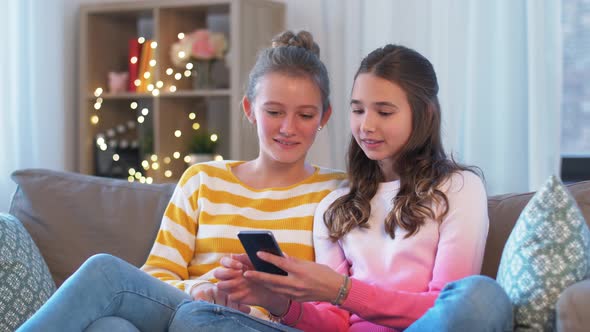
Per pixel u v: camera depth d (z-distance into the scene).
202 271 1.74
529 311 1.27
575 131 2.96
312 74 1.72
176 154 3.32
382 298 1.42
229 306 1.58
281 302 1.49
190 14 3.36
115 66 3.52
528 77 2.66
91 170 3.42
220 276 1.47
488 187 2.76
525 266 1.30
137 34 3.60
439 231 1.53
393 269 1.55
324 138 3.17
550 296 1.25
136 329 1.36
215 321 1.33
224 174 1.82
